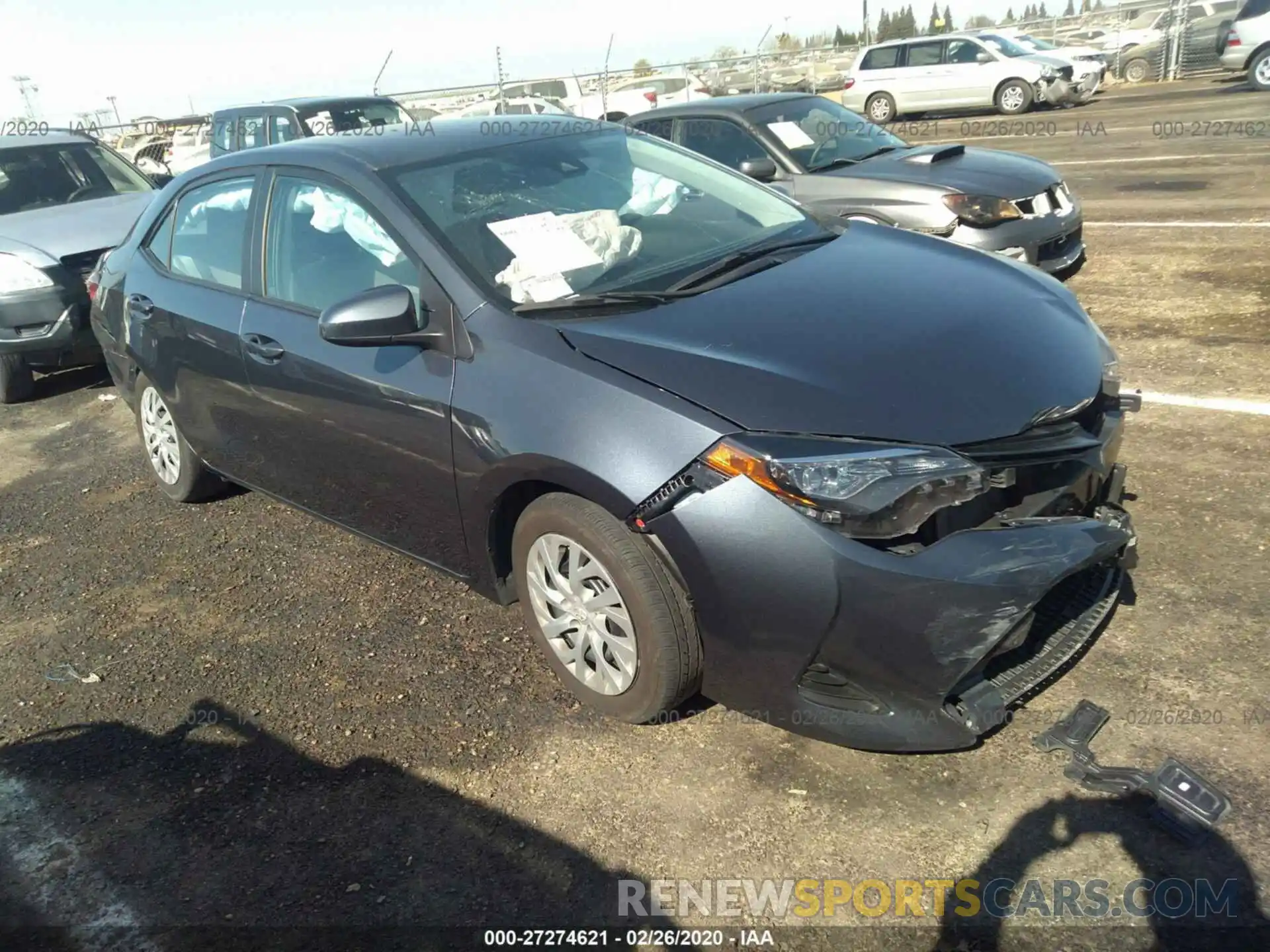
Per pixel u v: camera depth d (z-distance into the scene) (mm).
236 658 3564
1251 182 9141
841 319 2873
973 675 2479
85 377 7449
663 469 2543
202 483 4746
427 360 3119
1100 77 19766
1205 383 4781
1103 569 2879
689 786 2697
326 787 2865
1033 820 2438
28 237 6629
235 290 3932
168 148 18672
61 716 3348
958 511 2475
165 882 2592
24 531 4852
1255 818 2354
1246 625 2994
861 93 20547
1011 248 6191
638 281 3266
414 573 4035
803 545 2389
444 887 2475
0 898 2607
